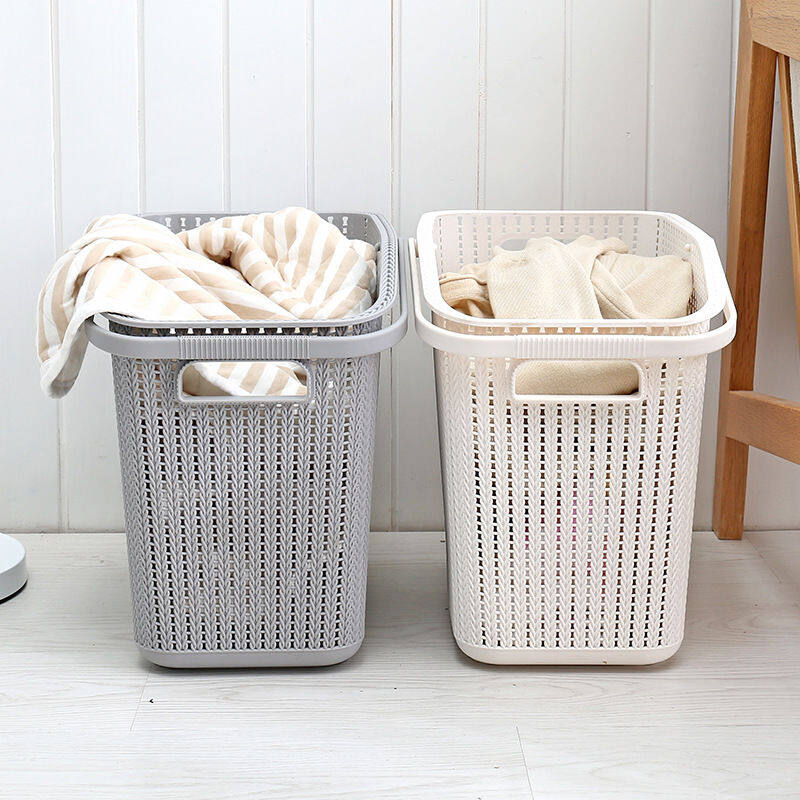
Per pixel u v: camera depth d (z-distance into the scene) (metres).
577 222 1.41
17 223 1.49
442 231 1.39
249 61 1.47
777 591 1.36
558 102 1.49
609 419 1.08
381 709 1.07
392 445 1.56
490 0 1.46
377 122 1.49
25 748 0.98
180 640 1.12
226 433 1.06
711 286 1.13
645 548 1.12
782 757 0.97
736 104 1.45
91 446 1.54
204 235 1.24
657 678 1.13
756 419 1.40
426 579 1.41
